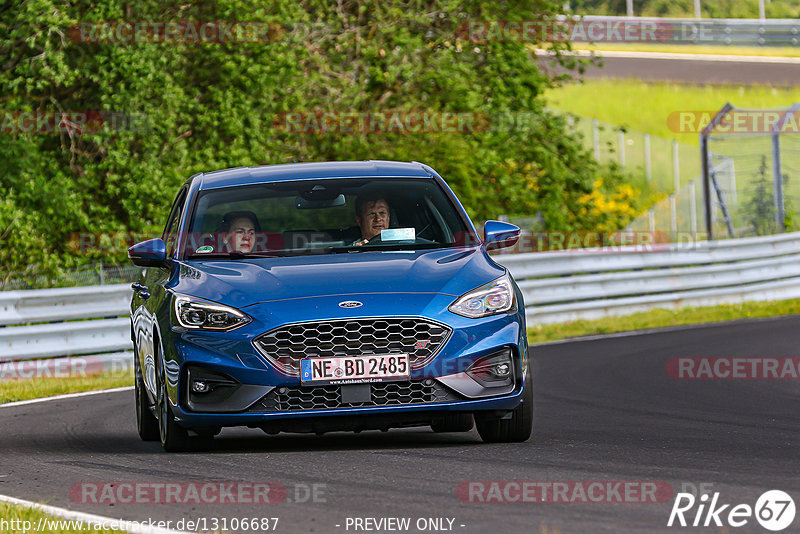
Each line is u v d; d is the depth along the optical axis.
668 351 49.00
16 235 65.12
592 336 58.69
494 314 24.34
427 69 85.69
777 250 80.38
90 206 69.25
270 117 75.69
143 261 27.09
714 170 115.06
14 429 32.44
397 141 82.62
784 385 37.56
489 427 25.31
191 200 28.42
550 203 86.44
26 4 65.25
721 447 24.11
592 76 186.38
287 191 28.16
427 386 23.70
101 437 30.14
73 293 51.12
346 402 23.52
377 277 24.52
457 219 27.78
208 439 25.56
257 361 23.58
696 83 183.50
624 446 24.50
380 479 20.61
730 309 71.19
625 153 144.12
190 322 24.27
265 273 25.09
